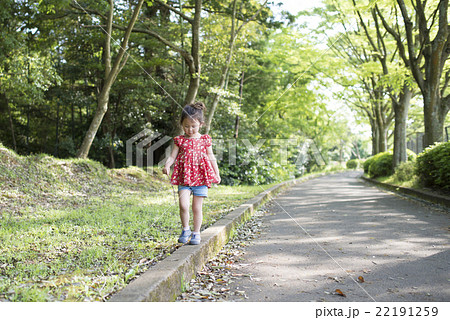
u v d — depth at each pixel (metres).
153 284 2.38
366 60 15.26
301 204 8.77
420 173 9.55
